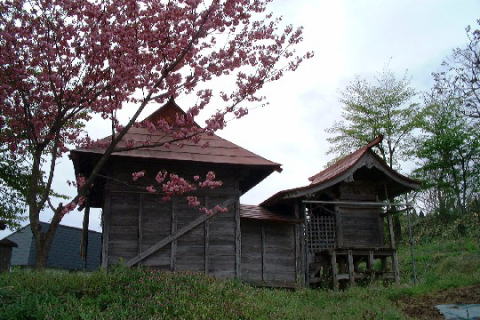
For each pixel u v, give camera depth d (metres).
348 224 18.53
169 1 10.70
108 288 9.92
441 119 31.38
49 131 11.15
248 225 17.19
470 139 30.42
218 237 15.14
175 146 15.59
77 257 31.09
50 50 10.18
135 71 10.21
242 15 11.08
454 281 14.46
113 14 10.55
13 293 9.00
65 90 10.98
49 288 9.43
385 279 18.25
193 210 15.13
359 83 31.81
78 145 12.38
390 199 21.34
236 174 15.82
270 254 17.16
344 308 12.14
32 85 10.91
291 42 11.61
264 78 11.38
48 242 10.09
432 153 30.94
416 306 12.14
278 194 17.42
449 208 32.41
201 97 11.15
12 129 11.42
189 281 11.51
